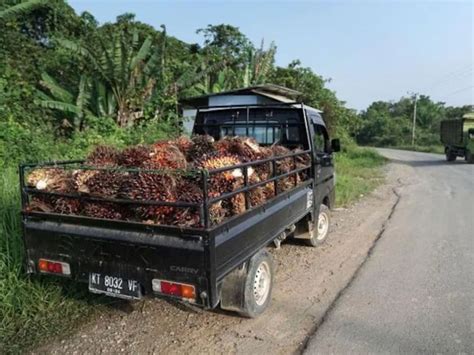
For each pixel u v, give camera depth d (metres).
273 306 3.81
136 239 2.83
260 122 5.55
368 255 5.42
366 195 10.65
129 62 11.16
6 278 3.56
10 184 5.00
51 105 10.05
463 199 9.90
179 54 18.73
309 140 5.24
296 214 4.43
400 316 3.62
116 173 3.08
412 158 27.22
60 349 3.03
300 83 23.70
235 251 2.97
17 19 13.55
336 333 3.32
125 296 2.94
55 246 3.14
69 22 15.55
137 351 3.03
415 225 7.18
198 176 2.95
